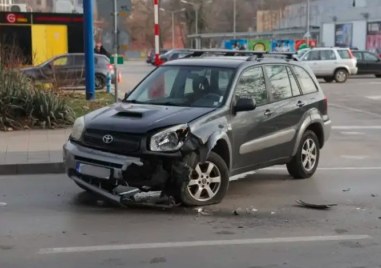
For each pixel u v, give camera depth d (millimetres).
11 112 12797
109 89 22094
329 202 7332
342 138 12844
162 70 7984
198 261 5074
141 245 5496
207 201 6887
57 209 6824
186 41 110250
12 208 6887
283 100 8117
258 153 7602
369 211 6895
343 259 5164
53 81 14961
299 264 5023
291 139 8219
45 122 12797
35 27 26188
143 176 6352
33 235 5797
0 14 25828
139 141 6375
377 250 5418
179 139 6445
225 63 7711
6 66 14148
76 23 26688
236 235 5844
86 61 16703
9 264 4980
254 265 4988
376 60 33875
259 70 7891
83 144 6746
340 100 21297
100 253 5266
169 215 6543
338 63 30391
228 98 7168
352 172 9336
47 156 9727
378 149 11516
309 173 8797
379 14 49031
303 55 30812
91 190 6703
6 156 9719
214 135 6695
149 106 7195
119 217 6449
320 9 81500
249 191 7883
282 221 6402
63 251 5312
